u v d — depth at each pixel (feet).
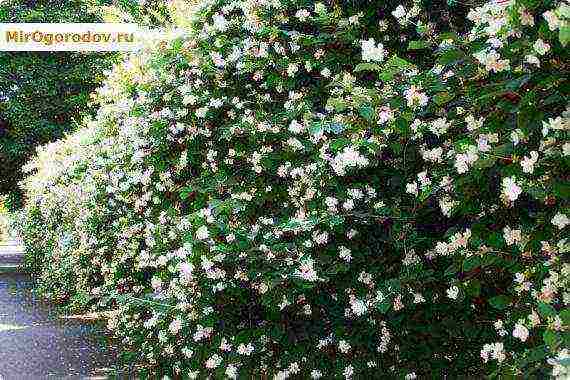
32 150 65.26
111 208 23.75
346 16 14.55
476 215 10.41
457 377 12.14
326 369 13.05
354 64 14.17
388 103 11.23
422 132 11.33
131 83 21.21
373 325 12.43
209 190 15.05
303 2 15.07
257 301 13.60
